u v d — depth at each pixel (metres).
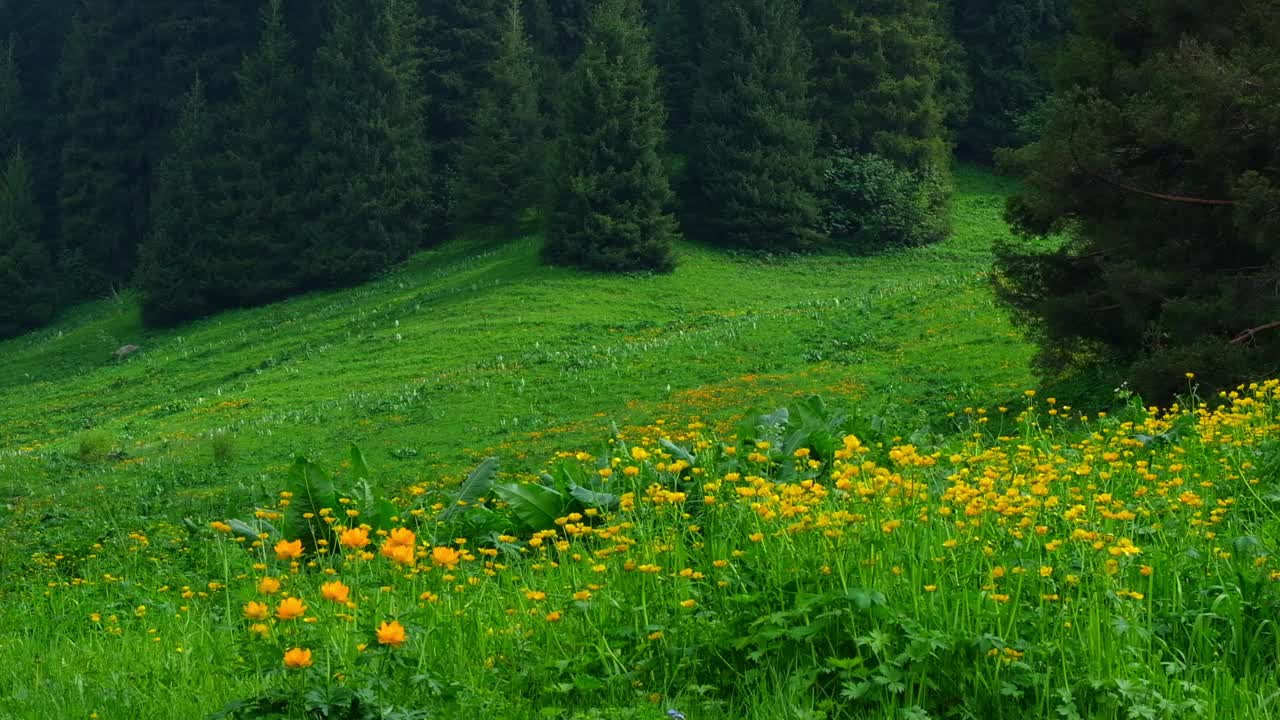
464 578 6.47
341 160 64.88
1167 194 17.55
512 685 4.83
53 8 94.19
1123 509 6.11
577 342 42.31
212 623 7.04
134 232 81.56
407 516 9.34
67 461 31.14
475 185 62.78
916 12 63.84
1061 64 21.05
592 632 5.20
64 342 66.44
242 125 70.00
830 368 29.59
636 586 5.62
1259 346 15.58
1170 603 5.02
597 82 54.47
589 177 54.09
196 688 5.44
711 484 6.31
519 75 64.06
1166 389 15.32
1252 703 4.23
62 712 5.33
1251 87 15.79
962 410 20.45
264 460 28.11
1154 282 17.19
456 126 73.56
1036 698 4.29
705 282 51.91
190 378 48.72
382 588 5.96
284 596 5.85
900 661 4.40
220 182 65.81
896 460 6.09
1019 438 9.78
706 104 59.78
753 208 57.34
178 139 72.50
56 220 85.19
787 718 4.34
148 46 83.56
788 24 60.41
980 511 5.38
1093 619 4.48
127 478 27.34
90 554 11.50
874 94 62.19
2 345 72.94
